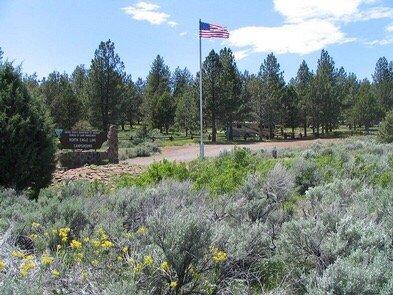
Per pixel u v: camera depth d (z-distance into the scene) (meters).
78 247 4.08
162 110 73.00
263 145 46.75
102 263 3.82
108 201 6.55
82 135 24.42
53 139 9.80
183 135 71.75
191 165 13.12
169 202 6.30
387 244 4.14
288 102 67.25
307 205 6.71
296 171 9.87
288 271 4.09
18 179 8.97
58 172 17.66
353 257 3.73
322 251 4.09
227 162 12.38
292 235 4.34
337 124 78.44
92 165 21.80
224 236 4.20
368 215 5.37
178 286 3.63
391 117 36.53
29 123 9.23
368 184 8.96
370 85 92.31
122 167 19.70
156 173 10.45
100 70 54.88
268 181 7.95
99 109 55.19
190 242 3.65
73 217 5.27
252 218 6.01
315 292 3.32
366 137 55.41
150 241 4.30
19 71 9.90
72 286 3.42
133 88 80.31
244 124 68.38
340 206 5.93
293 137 67.56
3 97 9.21
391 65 91.19
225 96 56.34
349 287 3.23
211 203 6.71
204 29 28.78
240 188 7.96
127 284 3.10
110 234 4.59
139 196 6.57
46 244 4.48
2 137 8.85
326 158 13.05
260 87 63.81
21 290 2.97
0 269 3.35
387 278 3.42
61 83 62.84
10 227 4.87
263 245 4.62
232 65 61.81
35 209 6.18
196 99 57.34
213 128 57.31
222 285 3.90
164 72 87.94
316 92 69.69
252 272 4.18
